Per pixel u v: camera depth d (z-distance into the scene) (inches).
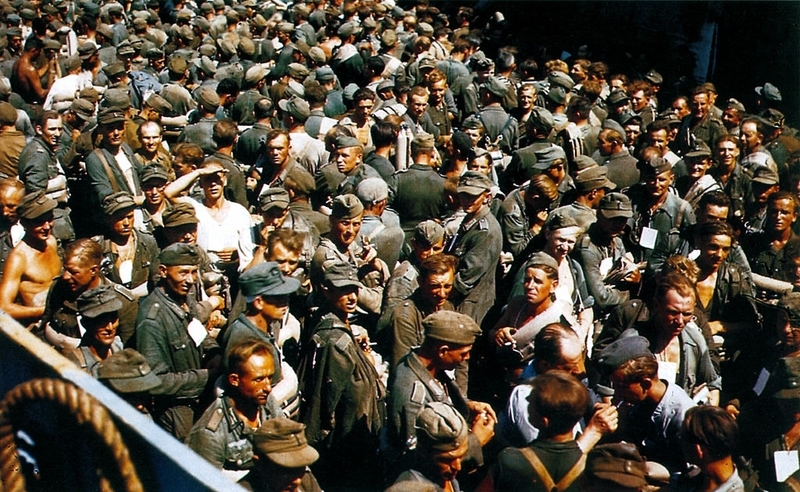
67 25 730.2
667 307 248.8
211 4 799.1
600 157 438.6
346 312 257.1
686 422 196.1
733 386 295.6
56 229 340.5
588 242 305.7
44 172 372.8
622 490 187.5
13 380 122.1
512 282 331.9
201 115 457.1
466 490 217.5
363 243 315.3
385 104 530.0
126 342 262.1
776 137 491.8
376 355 284.5
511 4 887.1
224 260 324.8
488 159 386.9
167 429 239.1
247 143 424.2
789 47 683.4
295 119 423.5
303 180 335.0
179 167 360.5
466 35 745.0
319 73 564.7
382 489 249.1
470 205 324.2
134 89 554.9
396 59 660.7
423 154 386.0
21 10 721.6
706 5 752.3
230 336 237.6
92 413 114.5
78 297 240.2
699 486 199.3
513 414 224.5
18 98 525.3
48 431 119.0
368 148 446.3
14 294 274.7
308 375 252.4
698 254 327.6
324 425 251.6
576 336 227.1
